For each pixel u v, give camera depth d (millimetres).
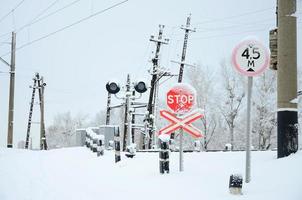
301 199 5418
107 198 7414
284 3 8500
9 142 34750
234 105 43844
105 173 10367
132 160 11711
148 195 7148
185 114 8992
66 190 8625
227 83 44312
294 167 6914
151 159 11516
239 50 7152
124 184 8469
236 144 43250
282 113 8242
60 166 12914
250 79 7133
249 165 6891
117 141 12133
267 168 7375
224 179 7441
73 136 80500
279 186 6188
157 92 34281
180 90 8969
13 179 10531
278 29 8547
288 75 8297
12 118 35062
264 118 41219
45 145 54844
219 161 9688
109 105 35406
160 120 43000
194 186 7246
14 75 35469
